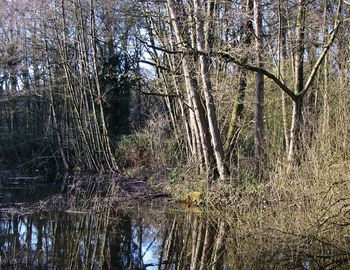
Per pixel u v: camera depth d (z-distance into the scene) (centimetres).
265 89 1647
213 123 1388
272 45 1530
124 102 2639
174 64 1736
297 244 803
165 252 886
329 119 1002
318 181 836
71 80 2473
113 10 2044
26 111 3011
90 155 2388
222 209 1211
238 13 1398
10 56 2820
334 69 1338
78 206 1351
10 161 2886
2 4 2620
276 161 1042
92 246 917
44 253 855
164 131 2194
